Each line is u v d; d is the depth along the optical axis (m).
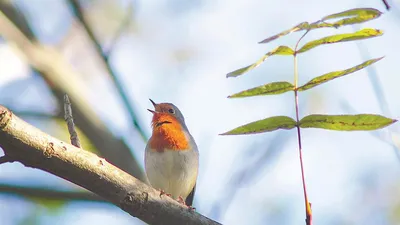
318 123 4.95
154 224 5.39
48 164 4.84
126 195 5.17
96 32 12.93
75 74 11.59
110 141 11.08
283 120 4.96
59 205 10.72
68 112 5.88
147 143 10.92
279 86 4.96
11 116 4.62
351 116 4.81
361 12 4.85
